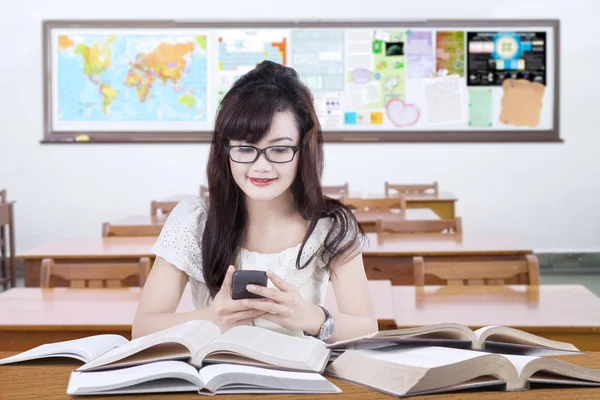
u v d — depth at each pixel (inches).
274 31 277.9
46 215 283.6
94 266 114.4
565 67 280.4
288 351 45.4
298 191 62.1
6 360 50.8
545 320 92.1
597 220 284.7
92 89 279.1
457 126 281.4
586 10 278.5
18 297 107.8
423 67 279.7
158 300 61.6
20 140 281.4
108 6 277.9
